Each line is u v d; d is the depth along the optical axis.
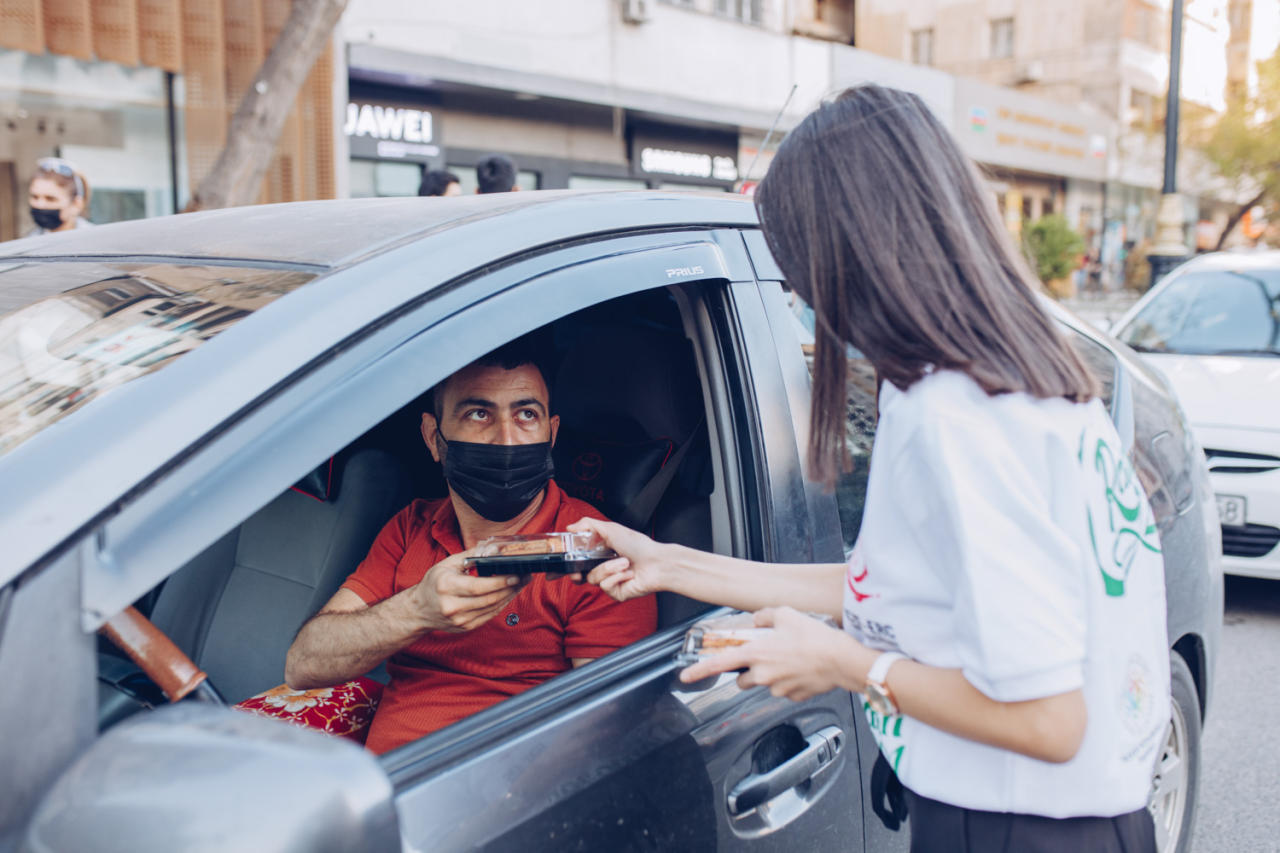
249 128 4.91
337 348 1.12
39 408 1.15
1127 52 25.25
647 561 1.41
